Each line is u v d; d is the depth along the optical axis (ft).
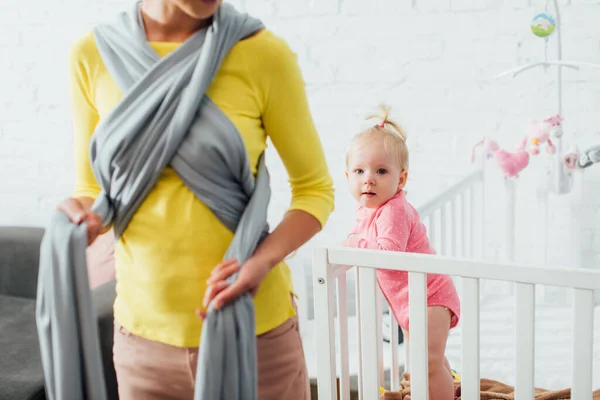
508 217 7.33
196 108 3.11
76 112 3.51
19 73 8.39
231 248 3.22
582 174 7.09
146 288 3.34
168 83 3.11
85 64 3.36
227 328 3.14
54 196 8.54
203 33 3.22
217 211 3.23
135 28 3.27
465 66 7.36
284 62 3.27
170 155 3.14
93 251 7.11
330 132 7.74
